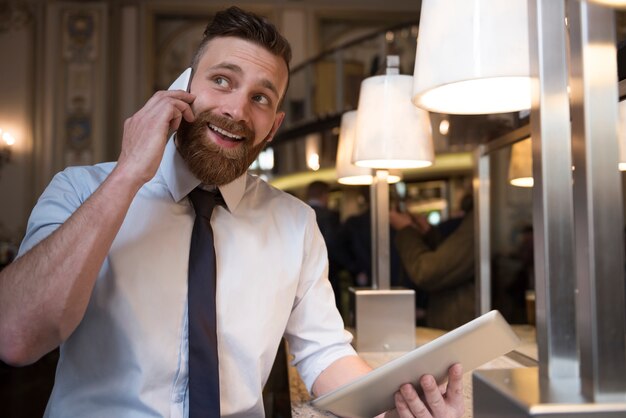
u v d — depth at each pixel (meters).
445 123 2.28
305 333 1.43
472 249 2.56
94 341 1.20
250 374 1.29
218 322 1.27
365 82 1.90
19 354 1.01
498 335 0.91
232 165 1.25
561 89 0.74
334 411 1.01
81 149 8.91
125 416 1.18
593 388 0.64
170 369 1.21
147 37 9.45
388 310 2.09
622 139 1.32
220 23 1.28
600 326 0.64
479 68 0.94
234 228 1.33
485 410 0.72
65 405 1.21
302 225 1.44
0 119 8.85
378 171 2.17
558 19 0.74
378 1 9.90
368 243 3.88
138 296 1.21
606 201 0.66
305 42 9.73
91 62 9.04
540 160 0.74
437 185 7.16
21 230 8.73
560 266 0.73
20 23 9.00
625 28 4.18
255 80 1.25
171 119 1.11
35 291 1.00
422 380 0.97
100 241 1.02
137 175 1.05
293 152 9.05
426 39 1.02
